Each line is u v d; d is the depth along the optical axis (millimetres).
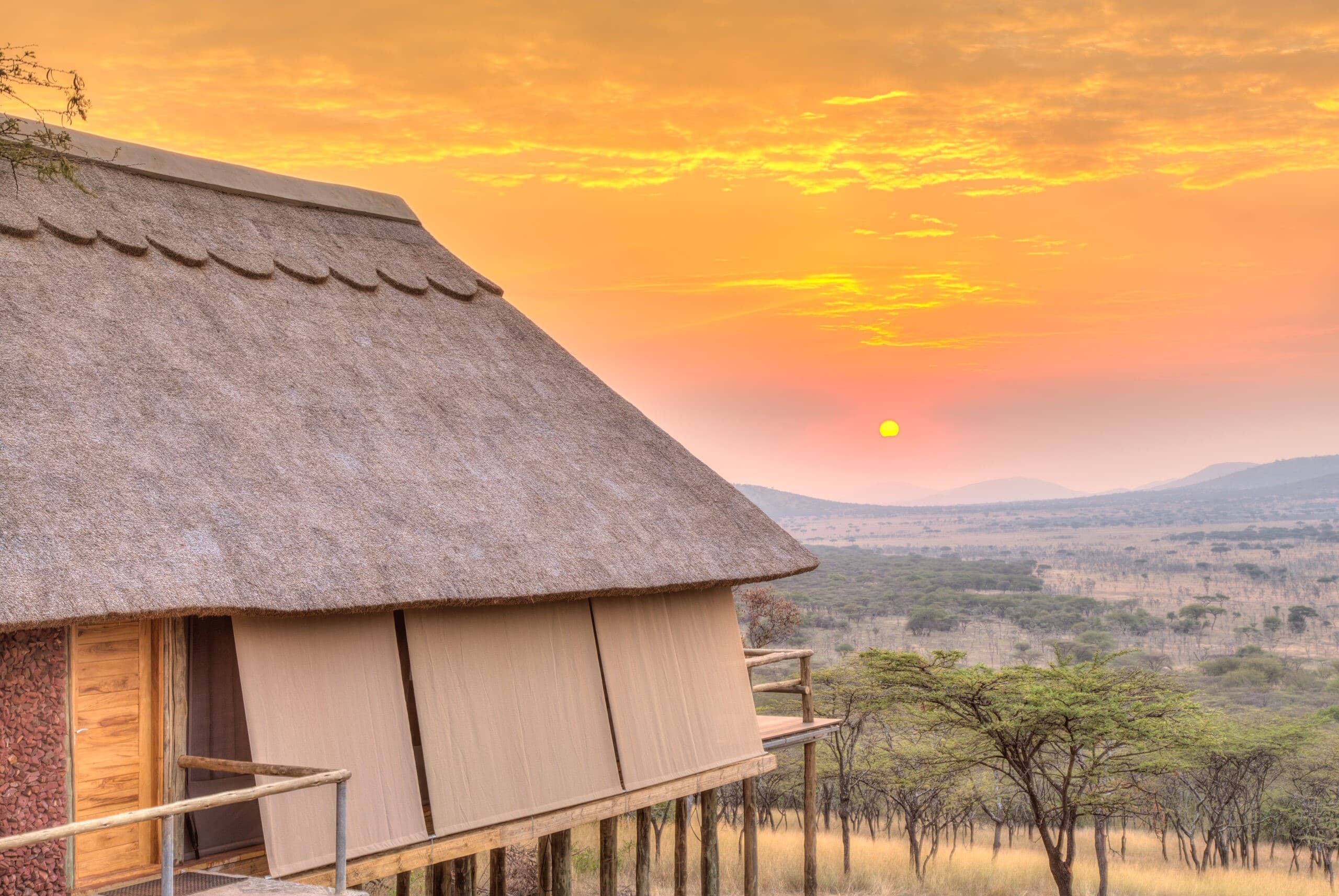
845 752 29109
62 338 9750
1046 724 20953
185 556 8438
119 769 8742
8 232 10516
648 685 12859
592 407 14219
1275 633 108438
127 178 12672
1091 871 27469
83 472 8570
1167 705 21516
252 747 9023
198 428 9781
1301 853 34469
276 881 8242
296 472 10031
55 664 8328
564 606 12086
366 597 9281
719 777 13594
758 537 13883
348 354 12203
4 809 7980
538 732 11477
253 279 12477
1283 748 29141
